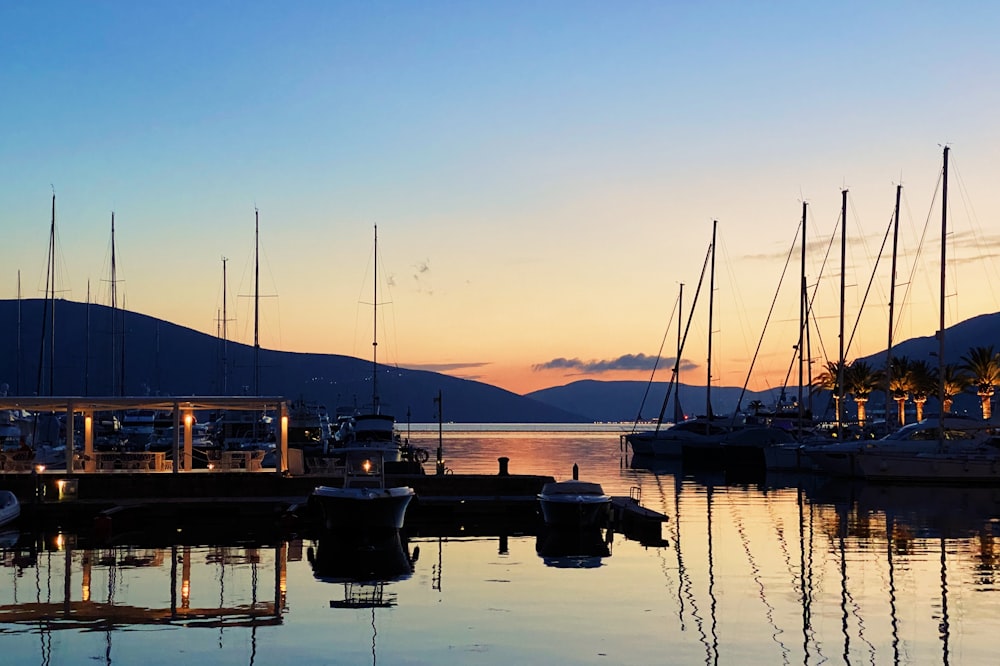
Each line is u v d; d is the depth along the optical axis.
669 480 71.12
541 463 93.75
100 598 26.80
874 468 63.97
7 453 56.03
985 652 21.48
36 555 34.69
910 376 118.44
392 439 69.75
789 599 26.64
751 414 122.12
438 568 31.94
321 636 22.64
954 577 29.66
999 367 112.56
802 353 86.81
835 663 20.72
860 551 34.75
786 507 50.16
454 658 20.89
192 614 24.84
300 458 52.31
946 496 55.59
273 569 31.69
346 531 39.56
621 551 35.50
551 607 25.67
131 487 47.72
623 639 22.42
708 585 28.59
